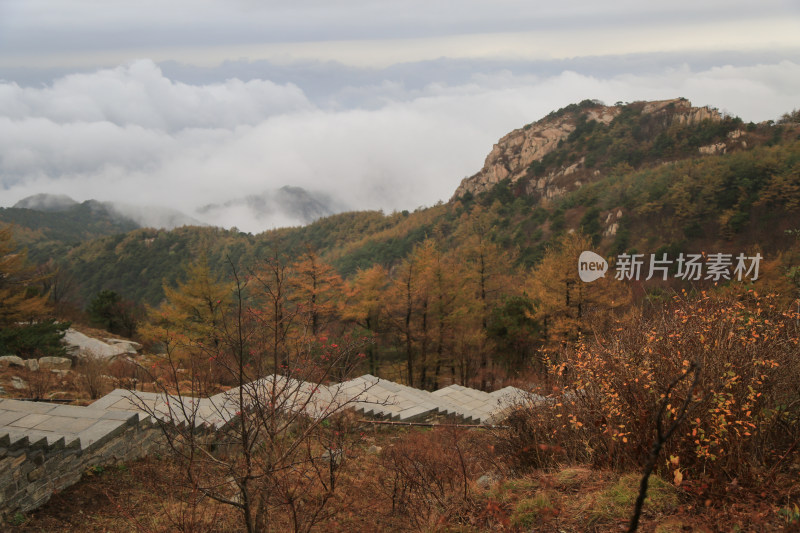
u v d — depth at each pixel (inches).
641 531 115.1
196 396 288.2
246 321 164.7
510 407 233.5
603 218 2672.2
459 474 189.2
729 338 144.5
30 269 761.0
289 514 167.6
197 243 5275.6
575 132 5073.8
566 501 135.5
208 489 153.2
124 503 194.1
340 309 772.0
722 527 112.1
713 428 130.4
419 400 389.1
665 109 4746.6
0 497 176.4
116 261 4936.0
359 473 218.7
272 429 149.7
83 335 742.5
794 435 141.6
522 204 3843.5
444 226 4143.7
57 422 229.5
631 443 145.7
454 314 874.8
